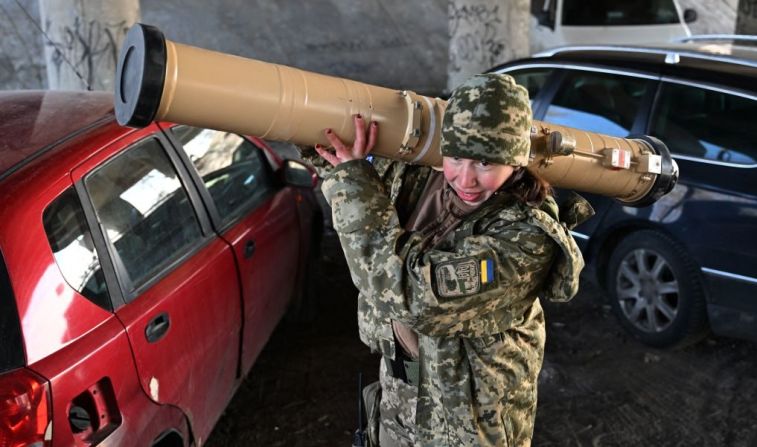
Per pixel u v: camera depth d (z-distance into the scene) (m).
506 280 1.81
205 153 3.20
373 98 1.77
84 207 2.35
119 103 1.57
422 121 1.81
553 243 1.87
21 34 10.55
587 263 4.56
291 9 12.64
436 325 1.82
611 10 9.63
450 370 1.90
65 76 5.68
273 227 3.55
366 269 1.80
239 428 3.44
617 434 3.46
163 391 2.46
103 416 2.17
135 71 1.49
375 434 2.21
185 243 2.82
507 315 1.91
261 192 3.61
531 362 2.01
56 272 2.14
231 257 3.04
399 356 2.01
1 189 2.18
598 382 3.90
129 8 5.65
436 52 12.57
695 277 3.96
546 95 4.84
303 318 4.36
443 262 1.77
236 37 12.09
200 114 1.57
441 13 13.09
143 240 2.57
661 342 4.18
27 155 2.37
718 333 3.92
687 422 3.56
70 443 2.03
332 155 1.85
